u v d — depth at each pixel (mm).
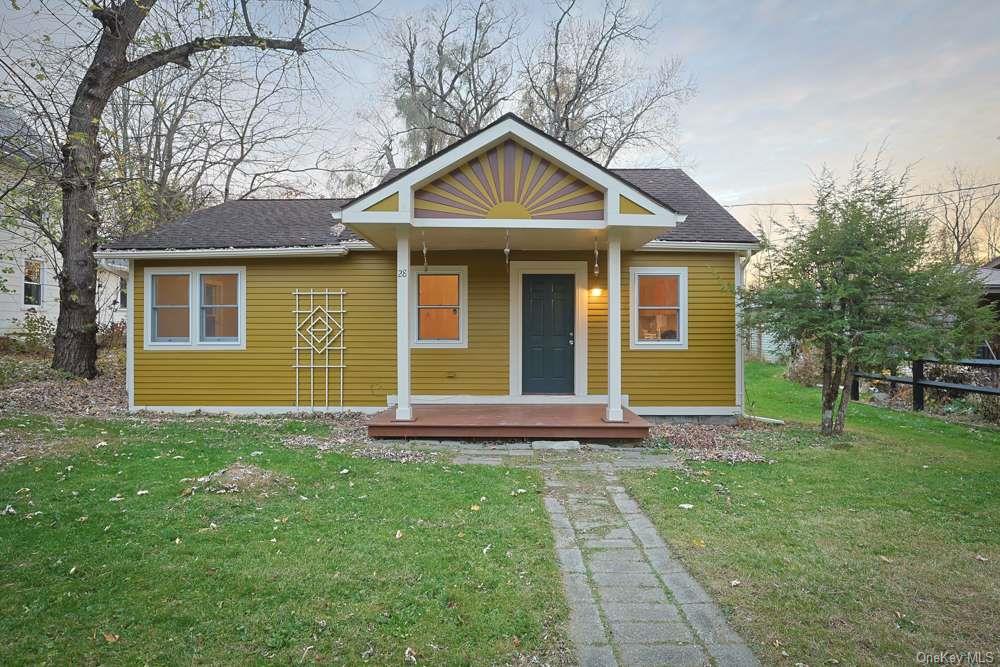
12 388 10789
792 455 7180
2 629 2844
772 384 17047
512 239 9031
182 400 10352
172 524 4309
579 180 7836
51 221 13883
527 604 3209
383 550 3908
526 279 10258
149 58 11828
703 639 2879
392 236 8828
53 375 11938
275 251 9984
